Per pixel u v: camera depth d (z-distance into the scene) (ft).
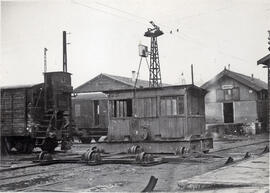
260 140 87.25
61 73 72.43
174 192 25.67
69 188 29.19
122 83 98.68
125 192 26.86
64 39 80.64
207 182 25.54
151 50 82.58
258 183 24.50
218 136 102.89
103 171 39.04
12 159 55.72
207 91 60.34
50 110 70.18
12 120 68.90
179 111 53.83
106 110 93.91
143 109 56.49
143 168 40.55
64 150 69.87
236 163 36.81
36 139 67.36
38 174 38.37
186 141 51.67
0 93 70.08
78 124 96.37
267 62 55.67
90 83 101.40
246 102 113.39
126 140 56.95
